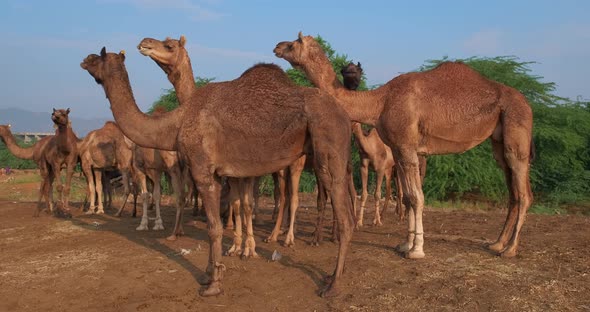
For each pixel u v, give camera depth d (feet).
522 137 23.95
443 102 24.29
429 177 74.28
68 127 43.09
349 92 26.02
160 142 22.33
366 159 35.14
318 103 20.22
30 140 153.48
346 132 20.45
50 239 32.01
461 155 74.18
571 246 26.25
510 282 20.58
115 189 74.28
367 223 37.52
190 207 50.85
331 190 20.20
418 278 21.18
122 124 22.34
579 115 84.17
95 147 45.24
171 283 21.75
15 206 52.85
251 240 25.00
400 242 28.09
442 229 32.89
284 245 27.40
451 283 20.48
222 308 19.19
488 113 24.44
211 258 21.18
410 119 24.25
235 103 21.06
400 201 38.63
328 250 26.30
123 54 23.00
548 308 18.26
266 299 19.89
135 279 22.24
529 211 66.03
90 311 19.24
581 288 19.97
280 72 21.66
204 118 21.03
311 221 38.27
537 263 23.16
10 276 23.48
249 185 24.94
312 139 20.10
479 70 82.79
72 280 22.47
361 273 21.90
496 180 73.72
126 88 22.56
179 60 26.81
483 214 42.73
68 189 43.86
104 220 40.19
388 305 18.80
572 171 83.92
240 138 20.88
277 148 20.72
